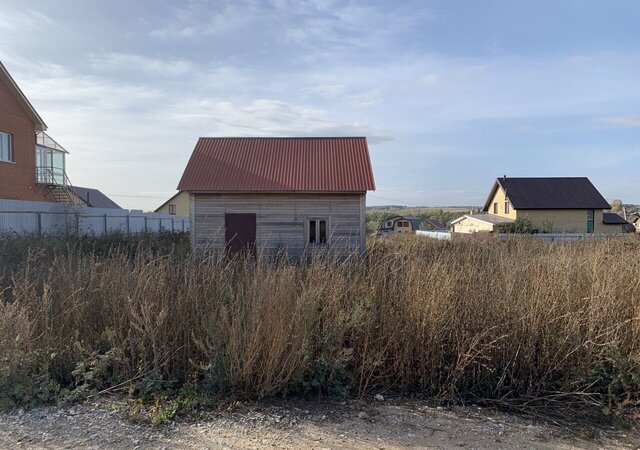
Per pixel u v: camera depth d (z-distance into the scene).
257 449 3.00
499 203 44.31
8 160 21.14
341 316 4.24
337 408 3.75
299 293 4.66
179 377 4.19
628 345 4.19
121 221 23.92
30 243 11.70
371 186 12.90
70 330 4.50
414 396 4.07
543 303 4.28
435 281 4.57
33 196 23.22
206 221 13.06
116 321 4.54
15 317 4.20
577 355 3.99
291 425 3.38
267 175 13.42
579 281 5.05
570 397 3.95
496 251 8.06
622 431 3.42
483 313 4.23
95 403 3.72
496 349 4.08
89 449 2.96
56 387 3.85
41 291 5.31
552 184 42.19
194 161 14.06
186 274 5.13
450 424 3.49
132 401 3.74
